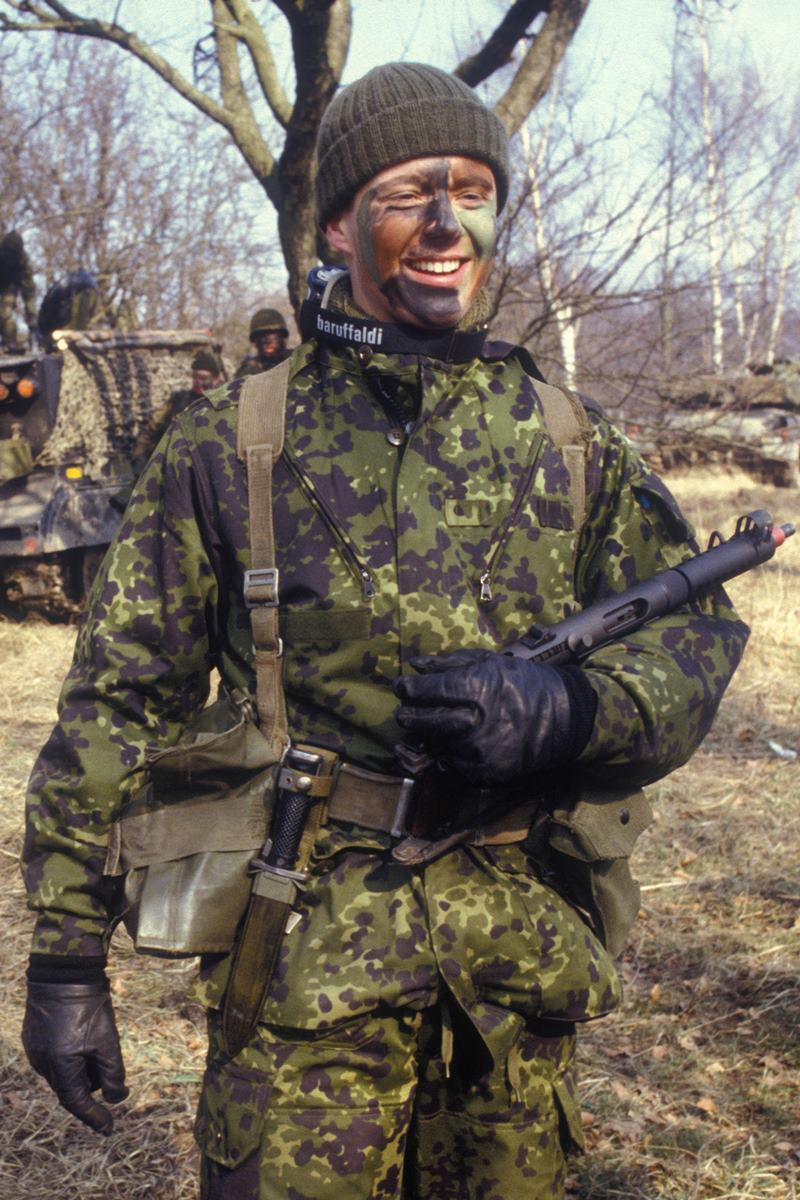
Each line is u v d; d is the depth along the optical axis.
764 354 10.40
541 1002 1.66
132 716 1.78
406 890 1.65
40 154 20.75
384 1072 1.64
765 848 4.93
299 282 9.34
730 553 1.76
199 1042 3.52
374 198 1.74
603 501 1.81
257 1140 1.61
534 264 8.83
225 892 1.68
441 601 1.66
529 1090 1.70
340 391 1.76
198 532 1.77
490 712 1.50
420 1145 1.75
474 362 1.79
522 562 1.72
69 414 9.29
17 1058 3.41
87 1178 2.94
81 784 1.74
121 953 4.04
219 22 9.86
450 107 1.73
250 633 1.75
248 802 1.70
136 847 1.72
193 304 22.12
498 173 1.80
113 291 20.56
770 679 7.37
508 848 1.71
